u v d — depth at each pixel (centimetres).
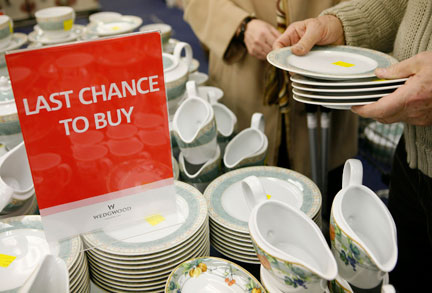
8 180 91
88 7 314
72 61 62
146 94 68
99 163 70
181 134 97
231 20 141
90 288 82
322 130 123
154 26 165
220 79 171
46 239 72
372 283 63
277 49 100
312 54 100
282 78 146
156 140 73
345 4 109
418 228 125
